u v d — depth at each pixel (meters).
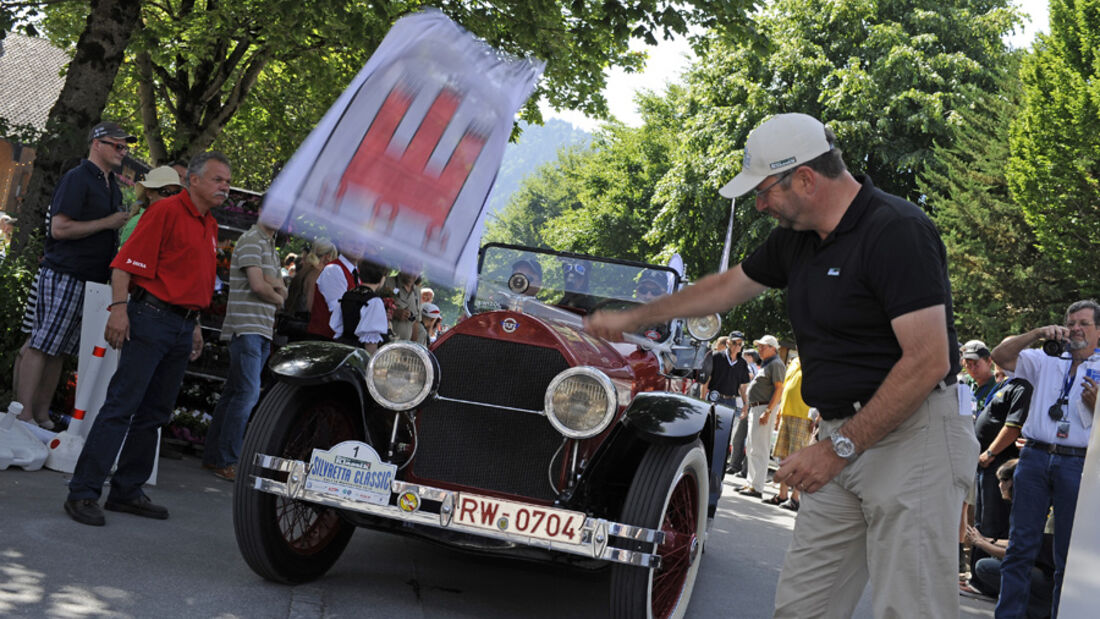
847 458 2.82
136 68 15.45
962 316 24.05
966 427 2.87
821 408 2.98
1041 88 21.58
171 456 7.61
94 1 9.18
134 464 5.45
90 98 9.09
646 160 41.97
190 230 5.26
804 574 3.03
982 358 7.96
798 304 3.01
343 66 16.30
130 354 5.14
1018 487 5.70
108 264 6.68
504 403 4.57
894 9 29.70
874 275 2.79
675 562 4.78
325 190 2.65
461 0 12.38
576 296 6.50
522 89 2.94
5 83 36.72
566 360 4.54
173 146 15.47
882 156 27.02
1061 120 20.97
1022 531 5.66
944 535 2.81
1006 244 24.08
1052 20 21.61
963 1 30.12
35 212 8.45
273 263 6.96
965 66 27.73
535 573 5.79
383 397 4.56
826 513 2.99
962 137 25.58
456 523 4.30
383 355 4.59
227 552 5.05
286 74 17.30
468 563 5.79
